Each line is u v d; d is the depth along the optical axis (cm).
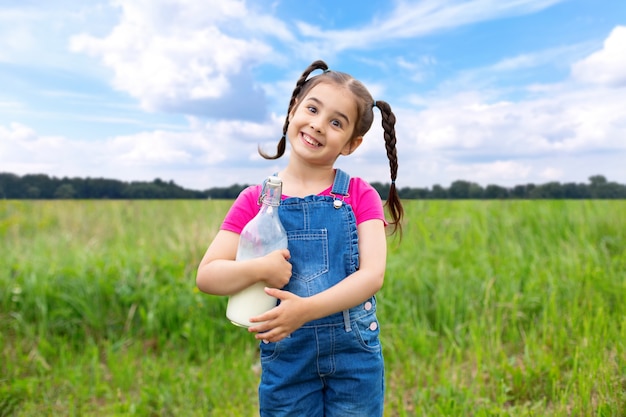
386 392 350
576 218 690
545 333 383
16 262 566
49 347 418
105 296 490
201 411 325
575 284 468
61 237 722
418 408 307
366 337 195
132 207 1049
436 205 837
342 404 198
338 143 193
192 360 423
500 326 407
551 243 626
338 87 193
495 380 341
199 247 593
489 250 623
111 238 774
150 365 402
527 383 326
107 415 327
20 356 398
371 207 203
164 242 677
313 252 190
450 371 369
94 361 391
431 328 450
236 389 358
